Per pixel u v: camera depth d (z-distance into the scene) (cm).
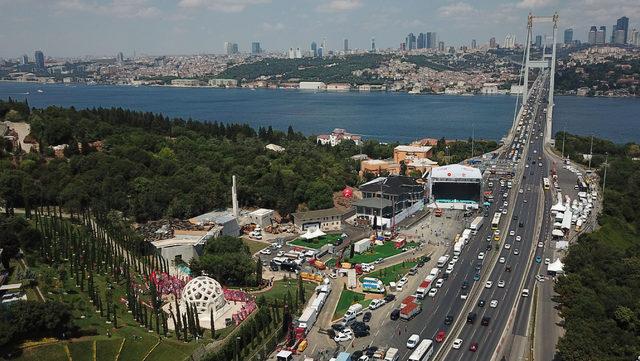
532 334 19388
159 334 18688
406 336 19475
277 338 19112
